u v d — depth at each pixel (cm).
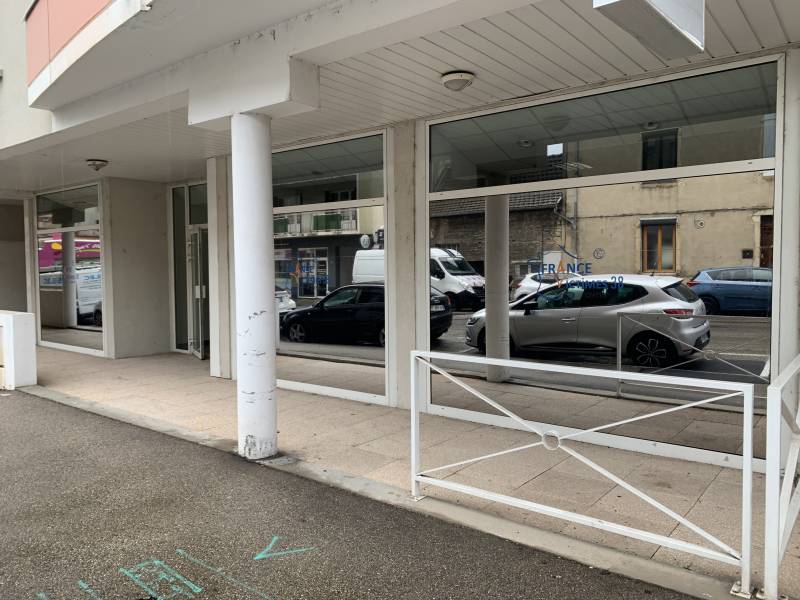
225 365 843
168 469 461
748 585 282
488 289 602
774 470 271
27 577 305
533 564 315
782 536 283
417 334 640
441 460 480
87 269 1066
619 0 226
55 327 1169
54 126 675
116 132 685
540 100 548
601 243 538
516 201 582
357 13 398
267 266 483
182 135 696
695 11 270
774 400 269
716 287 480
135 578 304
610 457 484
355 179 691
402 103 572
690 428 511
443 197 618
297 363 752
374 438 542
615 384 558
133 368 928
